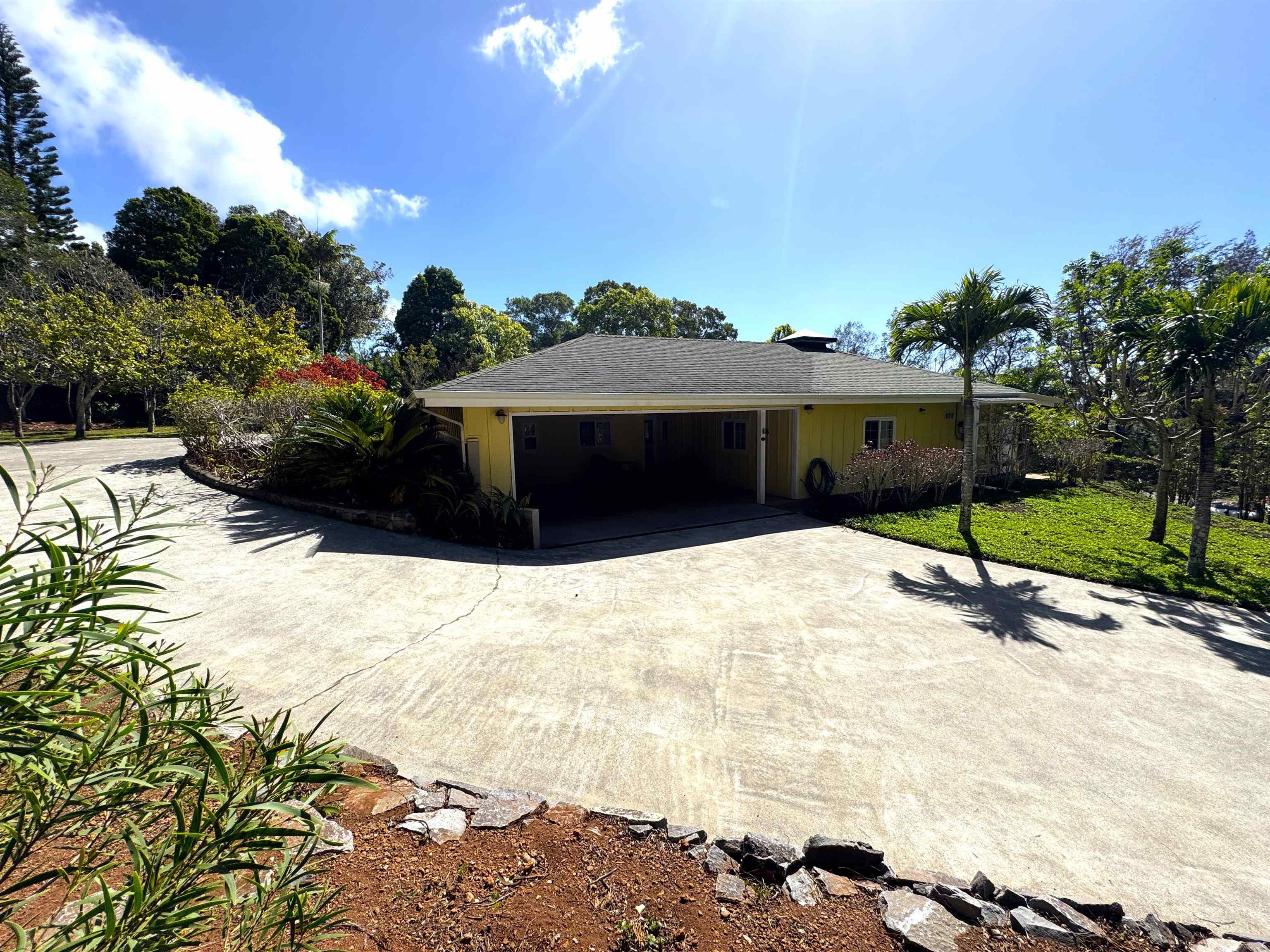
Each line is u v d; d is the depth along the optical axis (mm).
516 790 2619
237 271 32125
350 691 3516
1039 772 3043
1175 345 6836
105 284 23156
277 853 1952
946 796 2820
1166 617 5523
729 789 2791
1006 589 6301
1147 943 1948
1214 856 2475
